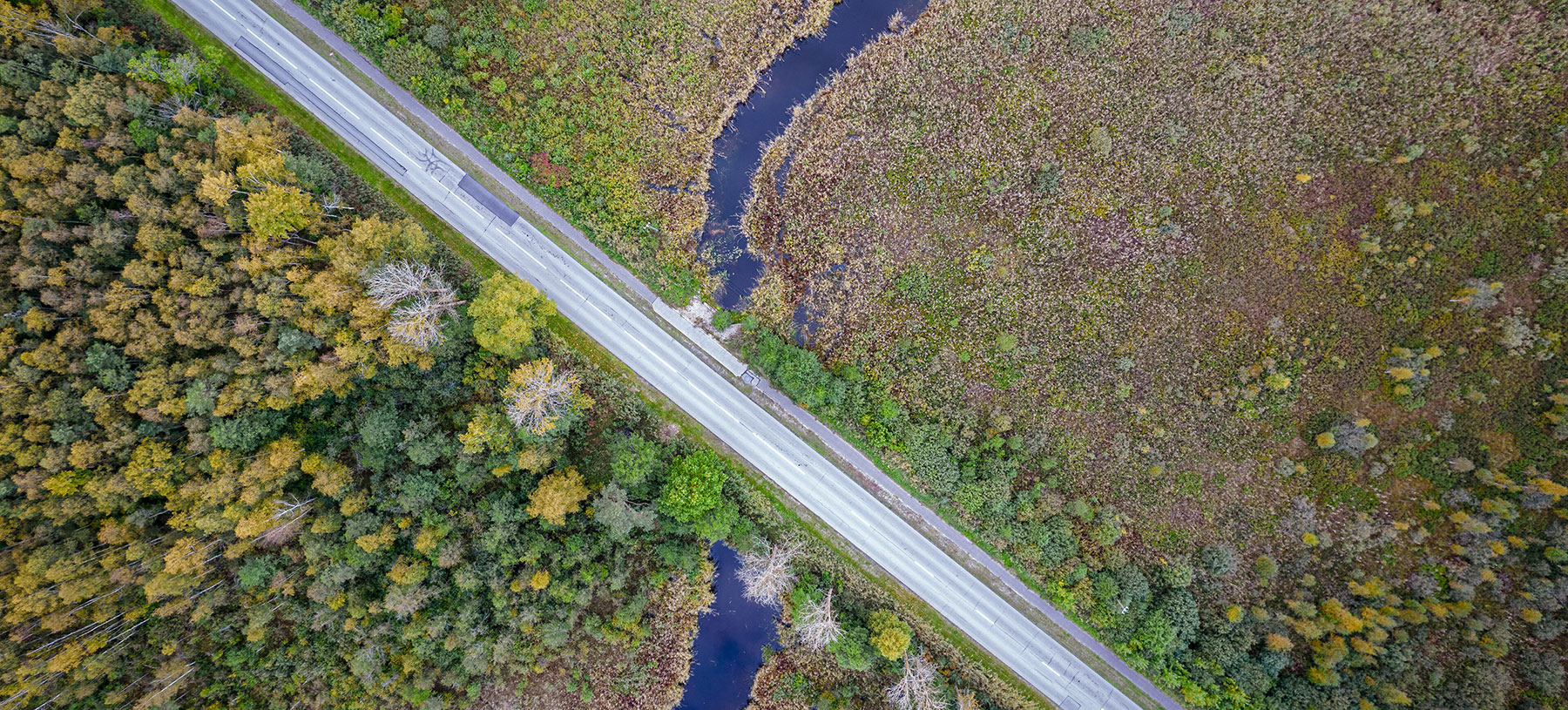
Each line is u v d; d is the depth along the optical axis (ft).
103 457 148.36
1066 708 178.91
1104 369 181.16
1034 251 182.80
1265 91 176.24
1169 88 178.91
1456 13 167.63
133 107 152.46
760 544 176.24
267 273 153.48
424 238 164.86
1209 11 177.47
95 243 147.33
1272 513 175.73
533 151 183.83
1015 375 182.91
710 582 192.44
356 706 170.09
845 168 187.62
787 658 191.01
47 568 143.54
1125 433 180.55
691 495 165.89
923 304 185.78
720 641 193.67
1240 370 175.63
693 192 188.44
